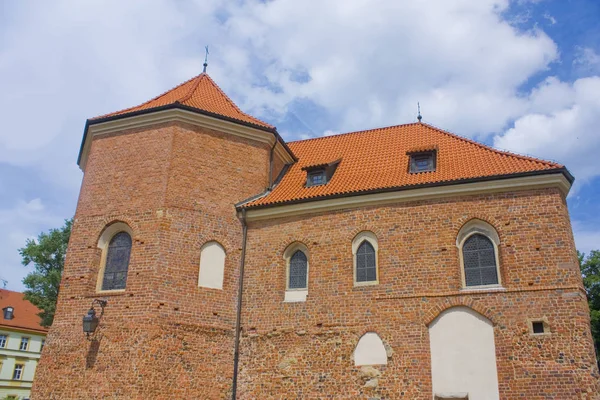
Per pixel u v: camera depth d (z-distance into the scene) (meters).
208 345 17.59
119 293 17.50
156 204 18.42
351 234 18.17
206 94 22.56
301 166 23.08
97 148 20.42
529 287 15.52
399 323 16.47
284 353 17.47
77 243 18.97
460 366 15.48
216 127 20.39
